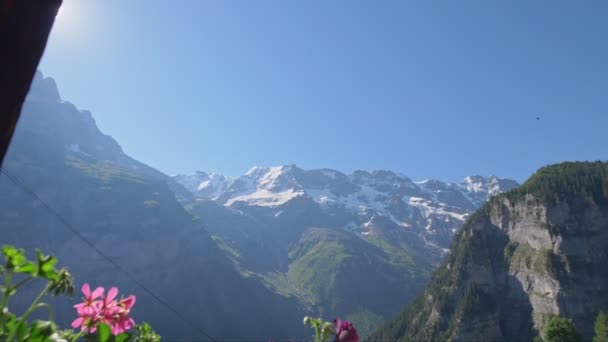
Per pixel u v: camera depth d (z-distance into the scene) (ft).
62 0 5.54
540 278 528.63
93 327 9.69
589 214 547.90
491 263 596.70
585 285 495.82
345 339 11.13
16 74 5.05
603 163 627.46
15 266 7.99
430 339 560.61
